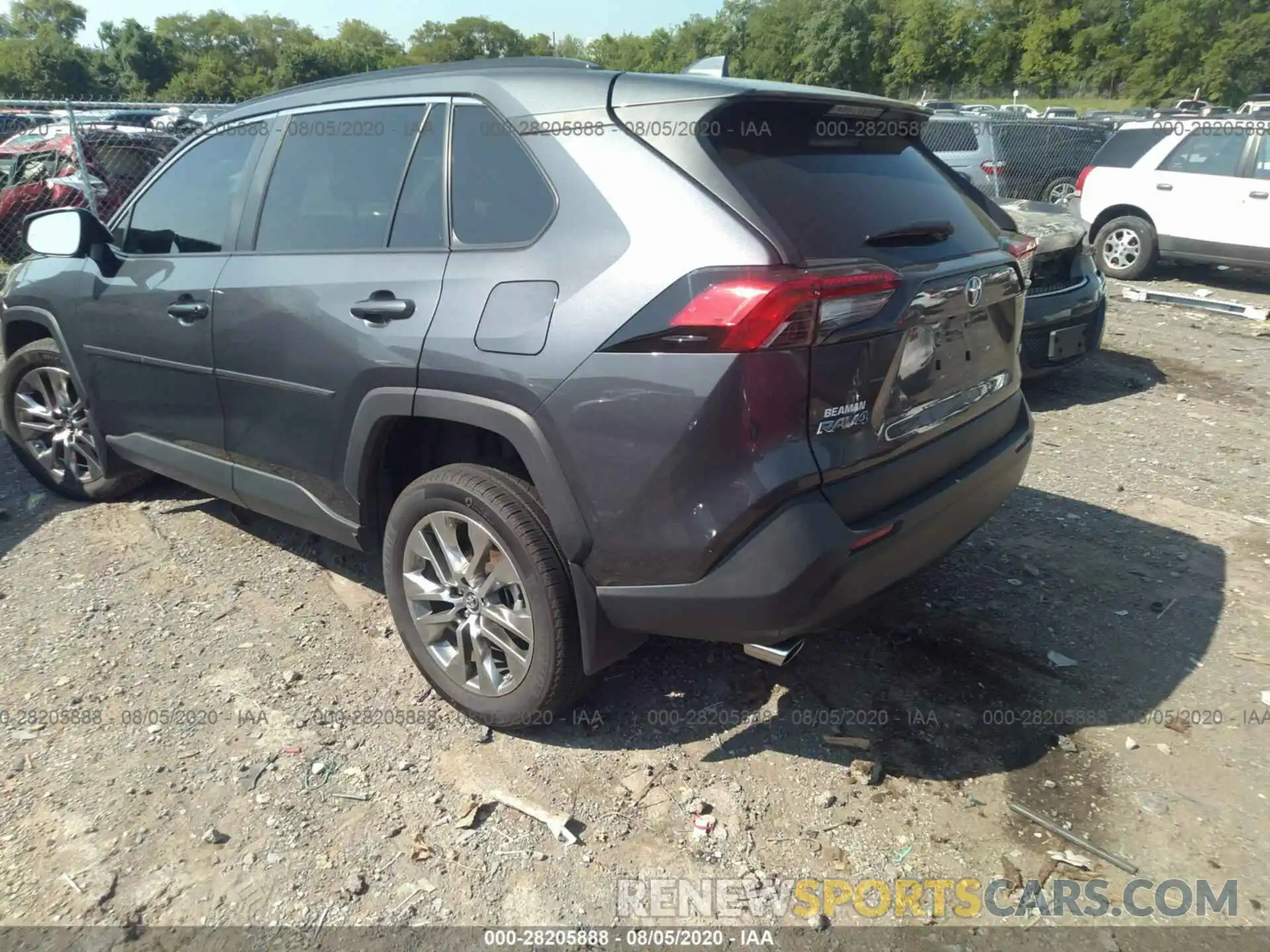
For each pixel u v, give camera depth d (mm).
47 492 4668
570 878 2375
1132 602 3707
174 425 3750
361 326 2879
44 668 3182
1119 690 3146
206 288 3408
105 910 2256
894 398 2486
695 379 2248
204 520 4355
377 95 3090
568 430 2436
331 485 3162
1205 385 6766
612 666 3230
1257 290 10086
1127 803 2639
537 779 2713
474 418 2623
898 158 2914
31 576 3797
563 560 2611
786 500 2277
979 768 2777
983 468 2881
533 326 2484
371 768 2750
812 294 2193
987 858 2451
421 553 2932
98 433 4180
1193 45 63500
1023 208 6672
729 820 2570
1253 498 4742
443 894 2320
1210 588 3809
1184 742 2887
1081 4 74062
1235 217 9469
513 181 2660
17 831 2484
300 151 3295
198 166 3701
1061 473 5082
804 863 2432
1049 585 3828
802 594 2301
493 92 2768
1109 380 6906
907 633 3471
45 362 4316
